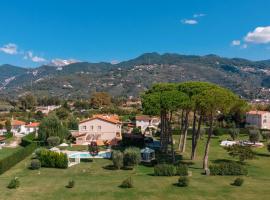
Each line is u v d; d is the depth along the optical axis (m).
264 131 128.62
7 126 152.12
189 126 134.25
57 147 102.06
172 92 77.81
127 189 52.88
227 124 139.38
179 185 54.44
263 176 63.53
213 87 80.06
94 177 63.66
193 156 80.88
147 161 78.94
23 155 84.69
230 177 61.19
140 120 156.25
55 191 52.59
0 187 55.59
